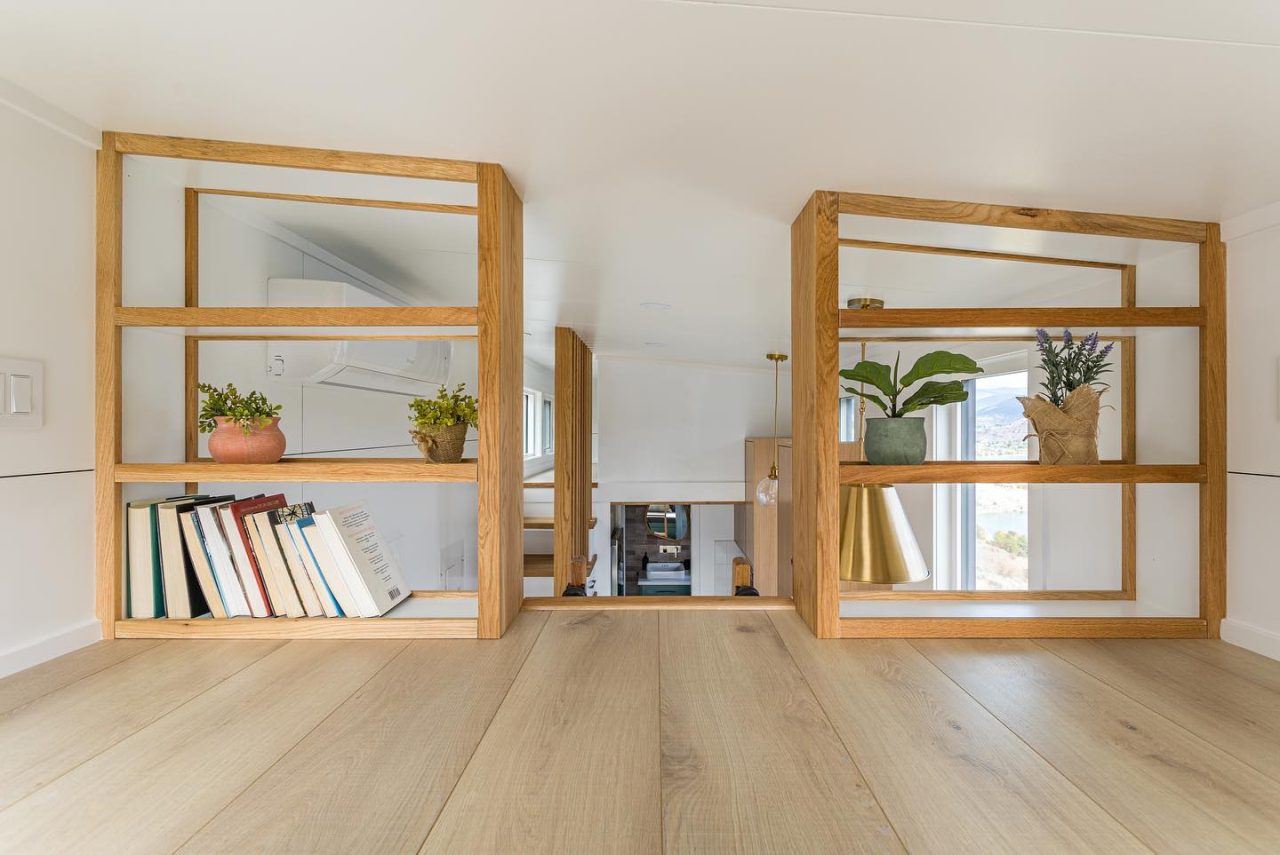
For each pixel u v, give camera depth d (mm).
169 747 861
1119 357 1755
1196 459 1476
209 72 1016
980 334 1766
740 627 1423
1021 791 767
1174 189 1266
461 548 3631
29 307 1138
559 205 1546
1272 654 1274
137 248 1371
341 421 2281
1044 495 2217
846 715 978
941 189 1344
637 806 728
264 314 1301
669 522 6539
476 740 885
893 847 659
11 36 914
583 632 1379
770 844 662
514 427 1467
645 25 835
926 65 890
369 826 687
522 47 902
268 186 1471
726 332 3588
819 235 1369
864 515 1505
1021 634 1387
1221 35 777
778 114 1060
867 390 3568
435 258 2191
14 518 1121
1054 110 992
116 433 1300
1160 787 780
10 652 1117
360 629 1329
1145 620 1400
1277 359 1300
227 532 1354
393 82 1020
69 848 649
